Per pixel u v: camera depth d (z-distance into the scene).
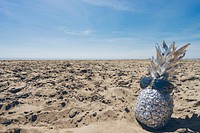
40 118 0.51
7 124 0.49
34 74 1.04
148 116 0.45
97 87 0.82
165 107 0.45
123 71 1.39
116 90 0.75
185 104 0.64
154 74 0.49
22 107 0.58
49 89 0.73
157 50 0.49
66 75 1.06
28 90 0.72
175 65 0.48
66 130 0.45
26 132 0.45
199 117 0.52
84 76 1.06
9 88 0.73
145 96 0.47
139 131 0.43
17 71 1.14
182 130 0.44
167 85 0.46
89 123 0.49
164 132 0.44
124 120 0.49
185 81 1.04
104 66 1.83
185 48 0.46
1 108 0.57
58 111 0.54
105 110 0.54
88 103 0.61
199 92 0.79
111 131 0.43
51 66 1.56
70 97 0.67
